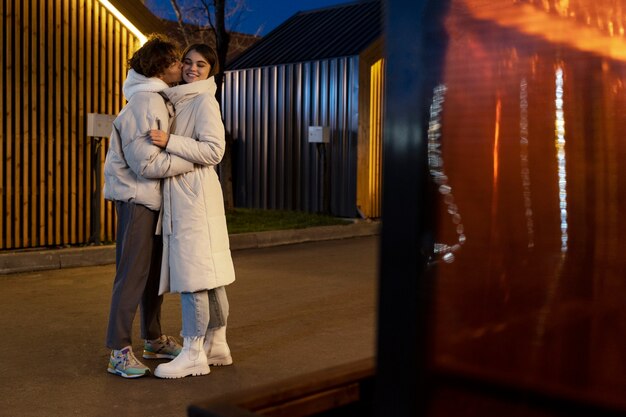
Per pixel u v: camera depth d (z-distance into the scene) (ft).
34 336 17.97
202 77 14.98
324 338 18.17
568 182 3.17
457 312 3.28
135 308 14.75
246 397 4.29
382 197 3.35
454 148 3.24
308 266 29.68
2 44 28.32
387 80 3.31
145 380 14.58
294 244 37.35
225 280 14.67
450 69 3.21
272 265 29.89
